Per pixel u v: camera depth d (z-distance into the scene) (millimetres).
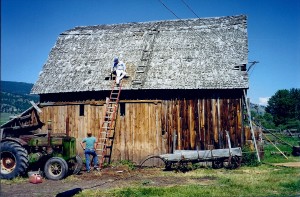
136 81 17547
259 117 47406
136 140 17438
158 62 18453
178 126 17031
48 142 13625
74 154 14141
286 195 8930
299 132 39219
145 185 11211
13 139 13047
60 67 19859
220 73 16969
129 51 19750
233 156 15219
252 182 11039
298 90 59188
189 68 17656
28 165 12781
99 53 20203
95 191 9992
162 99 17375
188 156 15109
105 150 16766
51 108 18875
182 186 10578
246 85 16031
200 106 16953
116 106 17344
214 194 9125
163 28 21094
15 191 10203
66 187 10945
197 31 20141
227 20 20719
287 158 19375
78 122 18359
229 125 16594
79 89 18016
